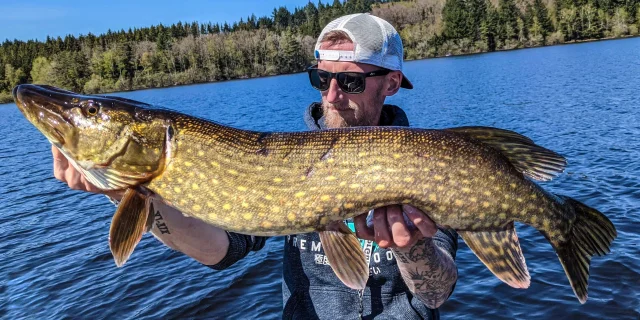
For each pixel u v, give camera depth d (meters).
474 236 0.66
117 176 0.70
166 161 0.69
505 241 0.66
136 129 0.69
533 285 1.51
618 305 1.36
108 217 2.83
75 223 2.77
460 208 0.64
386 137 0.66
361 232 0.67
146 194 0.70
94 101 0.70
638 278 1.47
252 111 9.08
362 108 0.85
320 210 0.66
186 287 1.75
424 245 0.67
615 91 6.57
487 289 1.53
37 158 5.61
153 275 1.89
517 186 0.66
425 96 8.68
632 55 13.08
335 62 0.84
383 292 0.79
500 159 0.66
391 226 0.65
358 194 0.65
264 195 0.67
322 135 0.68
